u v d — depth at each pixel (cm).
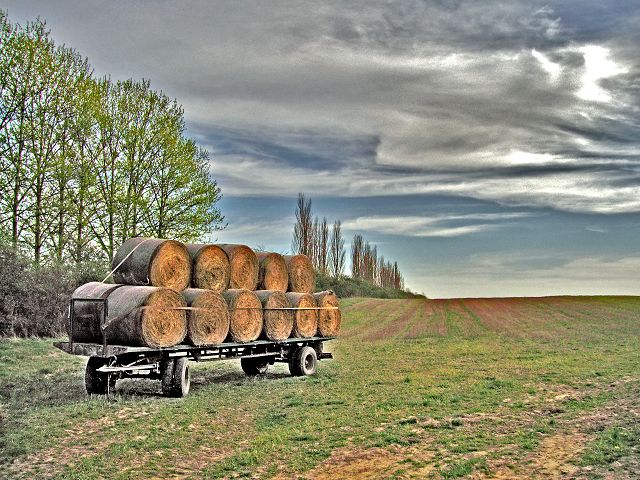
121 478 836
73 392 1437
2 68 2722
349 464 883
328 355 2000
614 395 1305
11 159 2747
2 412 1198
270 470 866
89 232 3027
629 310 4706
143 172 3144
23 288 2412
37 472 851
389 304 5822
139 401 1348
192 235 3225
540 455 880
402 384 1582
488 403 1288
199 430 1100
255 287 1798
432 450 936
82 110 2962
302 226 6288
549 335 2989
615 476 762
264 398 1423
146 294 1389
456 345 2650
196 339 1493
